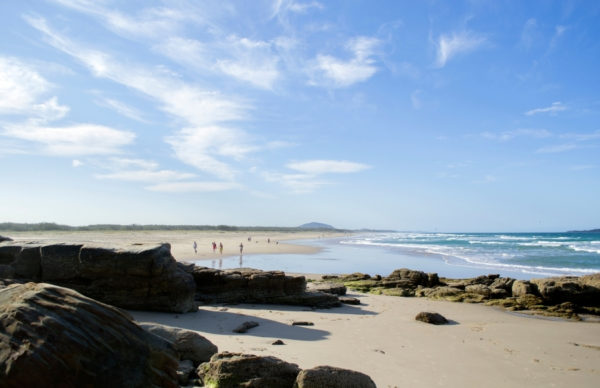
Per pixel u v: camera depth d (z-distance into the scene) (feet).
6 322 15.02
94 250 49.90
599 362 36.37
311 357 32.76
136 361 16.88
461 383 29.50
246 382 23.16
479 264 135.23
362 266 128.16
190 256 149.28
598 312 62.34
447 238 383.04
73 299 16.88
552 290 67.05
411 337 42.68
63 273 50.01
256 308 57.67
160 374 17.62
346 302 64.39
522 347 40.86
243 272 64.49
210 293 61.77
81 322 16.16
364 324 48.32
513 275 108.37
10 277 47.93
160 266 49.06
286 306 60.29
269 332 41.57
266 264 128.16
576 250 195.93
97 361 15.67
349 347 37.01
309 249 207.41
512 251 193.36
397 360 33.96
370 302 66.69
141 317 46.57
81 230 340.59
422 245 252.83
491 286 75.87
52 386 14.40
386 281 85.10
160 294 49.47
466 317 56.54
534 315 60.64
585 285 65.92
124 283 49.65
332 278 92.73
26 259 50.90
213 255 155.12
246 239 301.22
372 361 33.09
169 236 295.48
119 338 16.81
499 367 33.86
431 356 35.91
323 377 22.11
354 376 22.56
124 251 49.44
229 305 59.52
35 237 213.05
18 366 14.06
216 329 41.78
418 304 65.77
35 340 14.79
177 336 27.89
